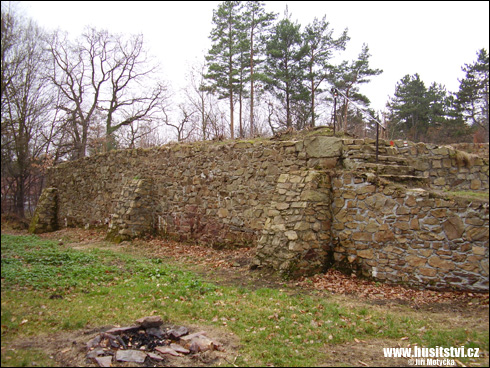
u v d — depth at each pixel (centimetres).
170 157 1276
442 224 657
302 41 2147
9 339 443
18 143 2020
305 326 521
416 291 660
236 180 1038
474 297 605
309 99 2175
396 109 2478
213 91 2314
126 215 1281
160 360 416
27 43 1858
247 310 571
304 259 756
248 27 2211
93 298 601
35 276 683
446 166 849
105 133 2877
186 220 1189
